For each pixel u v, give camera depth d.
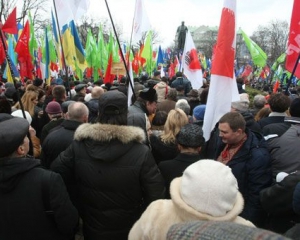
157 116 4.34
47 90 8.52
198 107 4.36
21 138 2.04
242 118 2.81
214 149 3.39
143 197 2.49
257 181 2.72
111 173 2.32
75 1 5.44
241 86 10.23
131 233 1.79
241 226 0.74
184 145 2.77
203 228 0.76
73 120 3.34
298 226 1.67
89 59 12.98
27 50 8.58
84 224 2.54
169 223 1.63
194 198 1.52
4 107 4.34
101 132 2.29
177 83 10.18
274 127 3.41
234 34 3.33
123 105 2.43
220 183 1.51
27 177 2.05
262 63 9.98
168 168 2.79
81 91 6.96
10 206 2.02
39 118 5.53
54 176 2.11
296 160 2.96
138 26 5.69
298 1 4.38
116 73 10.53
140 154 2.35
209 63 29.19
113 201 2.37
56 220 2.10
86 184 2.40
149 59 13.97
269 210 2.31
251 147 2.82
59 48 9.28
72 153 2.47
